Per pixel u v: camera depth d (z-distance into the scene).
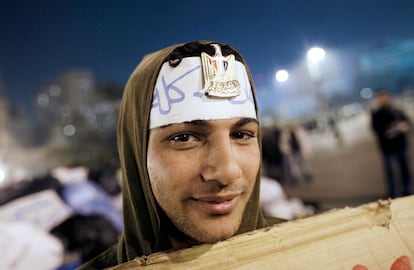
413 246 0.88
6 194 2.31
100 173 2.63
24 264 1.93
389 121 4.77
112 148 8.30
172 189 0.75
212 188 0.73
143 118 0.82
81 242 2.13
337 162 6.55
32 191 2.29
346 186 5.17
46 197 2.24
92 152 8.52
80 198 2.32
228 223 0.75
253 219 0.93
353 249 0.85
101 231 2.22
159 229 0.84
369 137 8.28
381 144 4.84
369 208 0.91
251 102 0.81
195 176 0.73
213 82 0.75
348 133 9.40
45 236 2.05
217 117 0.74
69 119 9.73
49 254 1.99
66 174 2.48
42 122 10.20
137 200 0.89
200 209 0.74
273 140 5.75
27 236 2.00
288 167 5.65
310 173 5.86
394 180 4.79
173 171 0.74
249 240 0.79
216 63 0.77
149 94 0.81
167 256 0.74
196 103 0.74
